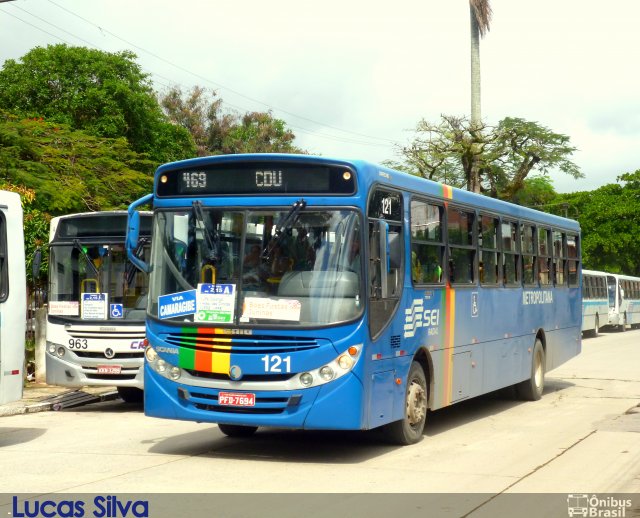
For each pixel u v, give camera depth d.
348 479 8.77
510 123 38.34
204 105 58.69
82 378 14.44
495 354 14.14
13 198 11.29
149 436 11.76
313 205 9.55
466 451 10.54
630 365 24.03
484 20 35.56
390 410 10.16
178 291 9.80
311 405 9.24
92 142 27.95
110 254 14.64
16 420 13.63
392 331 10.16
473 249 13.31
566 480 8.86
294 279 9.43
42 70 34.03
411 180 11.10
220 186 9.84
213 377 9.56
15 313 11.13
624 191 67.44
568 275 19.06
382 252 9.66
